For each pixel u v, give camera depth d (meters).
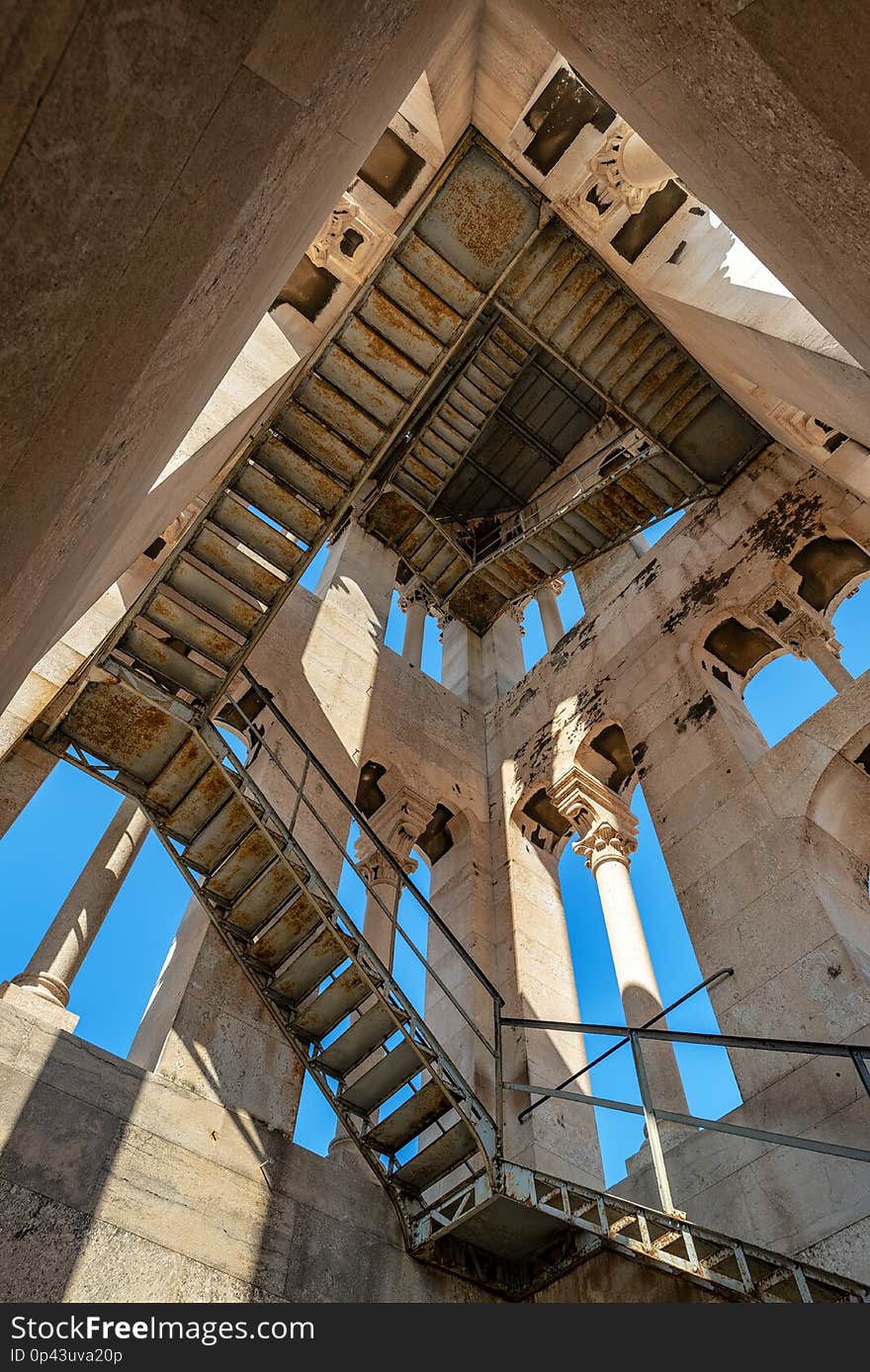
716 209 3.88
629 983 9.51
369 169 9.38
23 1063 5.66
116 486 2.62
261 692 8.91
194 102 1.67
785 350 7.89
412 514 17.22
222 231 2.08
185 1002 7.12
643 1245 5.78
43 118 1.41
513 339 15.79
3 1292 4.73
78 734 7.86
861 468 10.28
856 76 2.20
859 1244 6.12
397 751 13.12
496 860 12.78
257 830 7.62
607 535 16.47
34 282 1.54
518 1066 9.70
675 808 10.43
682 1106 8.22
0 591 2.12
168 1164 5.83
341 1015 7.43
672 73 2.92
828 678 10.61
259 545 8.46
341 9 2.01
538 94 9.12
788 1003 7.77
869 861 8.88
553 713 13.95
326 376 8.84
